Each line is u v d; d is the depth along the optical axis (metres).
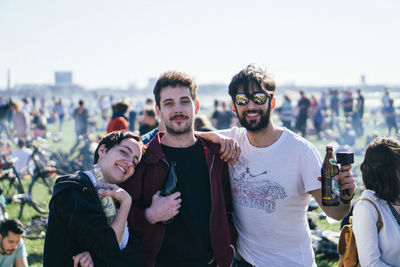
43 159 7.81
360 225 2.38
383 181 2.36
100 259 2.14
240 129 2.94
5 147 10.23
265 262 2.69
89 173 2.28
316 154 2.63
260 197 2.66
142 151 2.54
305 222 2.76
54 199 2.09
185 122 2.56
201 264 2.52
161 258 2.51
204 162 2.65
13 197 6.77
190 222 2.51
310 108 16.98
